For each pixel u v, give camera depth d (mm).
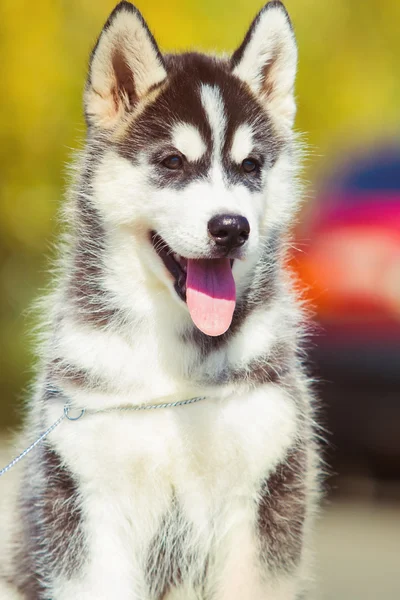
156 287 6988
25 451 6973
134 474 6809
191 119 7117
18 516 7594
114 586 6848
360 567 9422
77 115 15375
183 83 7238
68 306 7156
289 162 7590
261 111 7418
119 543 6918
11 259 16953
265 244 7309
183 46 14562
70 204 7512
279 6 7488
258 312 7074
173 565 7211
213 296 6859
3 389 16141
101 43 7199
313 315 10109
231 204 6789
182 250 6789
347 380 10773
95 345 6914
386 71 18875
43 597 7168
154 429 6766
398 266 10625
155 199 6992
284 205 7488
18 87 15117
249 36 7418
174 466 6824
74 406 6809
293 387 7070
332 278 10781
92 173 7215
